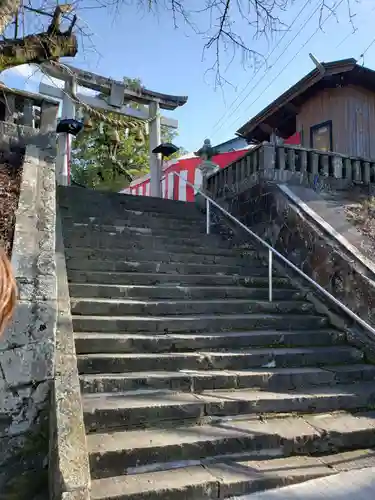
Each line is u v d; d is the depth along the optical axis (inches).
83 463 110.0
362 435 159.2
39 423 135.0
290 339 218.2
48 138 280.5
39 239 179.9
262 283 276.2
